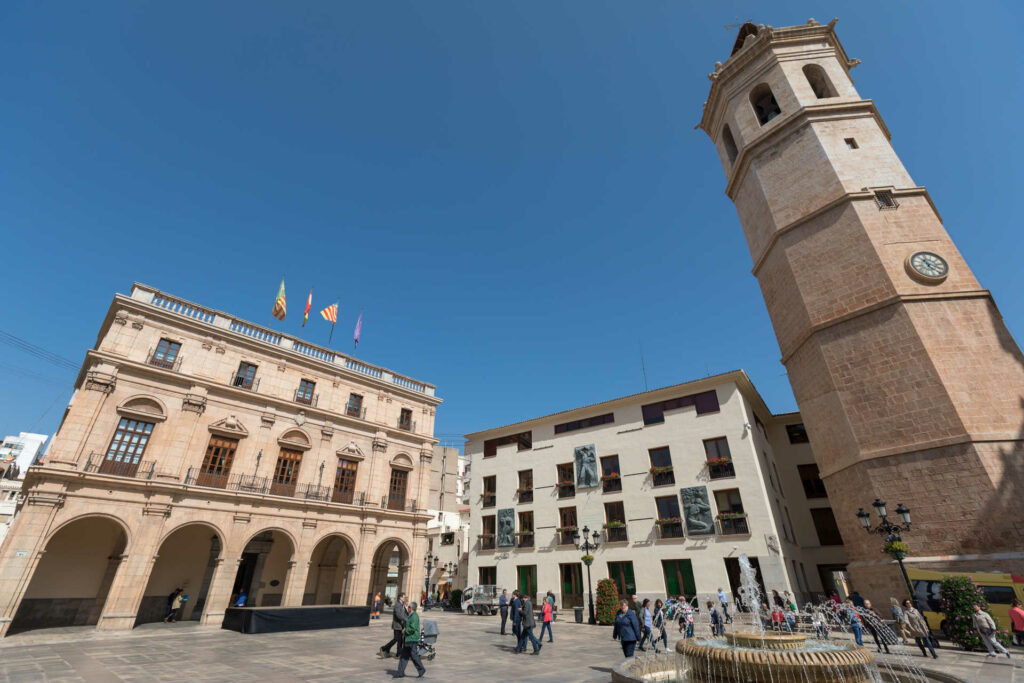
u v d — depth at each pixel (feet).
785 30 96.43
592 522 99.66
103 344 71.77
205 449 77.20
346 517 91.04
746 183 96.12
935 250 70.18
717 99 107.76
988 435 58.18
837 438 71.36
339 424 96.02
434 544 165.89
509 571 107.45
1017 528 53.31
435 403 115.96
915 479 61.26
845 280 74.08
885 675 29.78
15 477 149.59
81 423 66.13
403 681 35.50
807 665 23.09
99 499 65.21
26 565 57.72
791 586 78.33
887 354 67.31
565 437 112.16
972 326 64.69
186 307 83.25
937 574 54.34
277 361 90.99
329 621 69.31
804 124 86.28
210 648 50.14
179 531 81.87
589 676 36.88
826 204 78.74
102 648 49.47
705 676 25.82
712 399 94.79
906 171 78.59
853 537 67.62
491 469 122.42
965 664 39.27
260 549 90.58
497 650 51.65
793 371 82.02
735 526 83.56
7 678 34.83
